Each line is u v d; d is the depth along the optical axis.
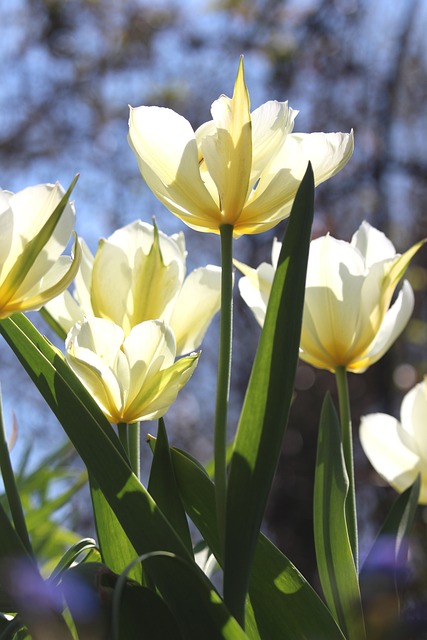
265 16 4.68
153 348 0.76
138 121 0.76
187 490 0.78
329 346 0.83
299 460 3.72
